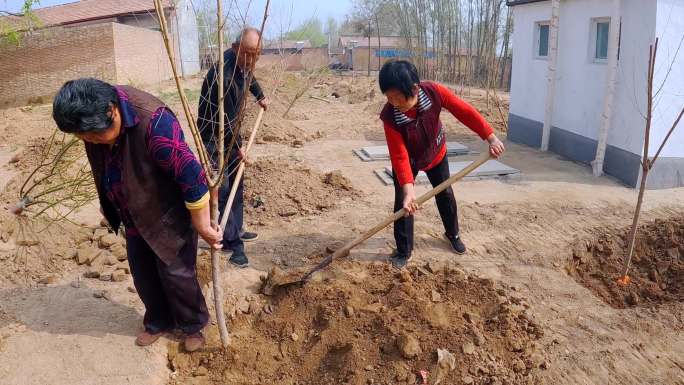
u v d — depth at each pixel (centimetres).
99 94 252
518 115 1009
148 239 297
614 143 730
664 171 673
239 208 475
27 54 1803
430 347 326
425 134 405
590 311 397
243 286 415
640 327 376
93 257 445
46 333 348
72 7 2472
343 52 3950
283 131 1020
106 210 312
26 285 409
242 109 293
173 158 275
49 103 1833
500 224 552
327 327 354
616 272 501
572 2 825
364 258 462
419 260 464
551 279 446
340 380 321
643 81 664
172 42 319
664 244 523
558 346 350
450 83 2647
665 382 321
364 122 1254
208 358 342
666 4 640
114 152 283
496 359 328
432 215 574
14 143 939
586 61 801
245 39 403
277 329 371
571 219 568
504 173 725
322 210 594
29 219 448
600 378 322
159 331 346
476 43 2664
